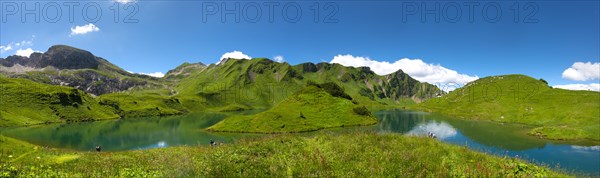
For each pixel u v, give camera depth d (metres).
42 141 92.75
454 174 14.25
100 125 153.62
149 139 96.56
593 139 82.75
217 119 192.00
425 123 133.38
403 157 15.88
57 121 175.12
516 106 163.12
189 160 14.77
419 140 20.16
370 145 18.56
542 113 138.75
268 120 113.50
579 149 70.12
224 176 12.39
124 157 29.56
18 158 27.33
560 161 57.97
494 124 128.62
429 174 13.94
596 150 68.88
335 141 19.22
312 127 111.31
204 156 15.72
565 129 90.19
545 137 88.38
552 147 72.69
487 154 18.97
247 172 12.90
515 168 15.39
